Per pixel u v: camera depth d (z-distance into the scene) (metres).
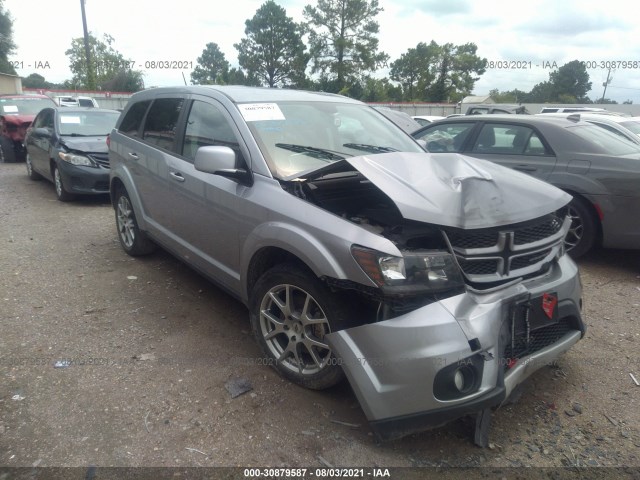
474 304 2.57
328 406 3.00
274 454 2.62
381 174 2.88
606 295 4.75
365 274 2.55
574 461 2.63
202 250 3.98
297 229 2.92
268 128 3.64
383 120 4.45
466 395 2.46
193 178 3.89
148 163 4.64
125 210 5.42
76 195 8.43
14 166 12.59
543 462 2.62
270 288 3.16
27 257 5.46
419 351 2.43
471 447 2.72
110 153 5.54
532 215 2.87
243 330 3.90
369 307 2.78
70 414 2.87
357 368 2.59
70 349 3.56
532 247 2.86
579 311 3.10
